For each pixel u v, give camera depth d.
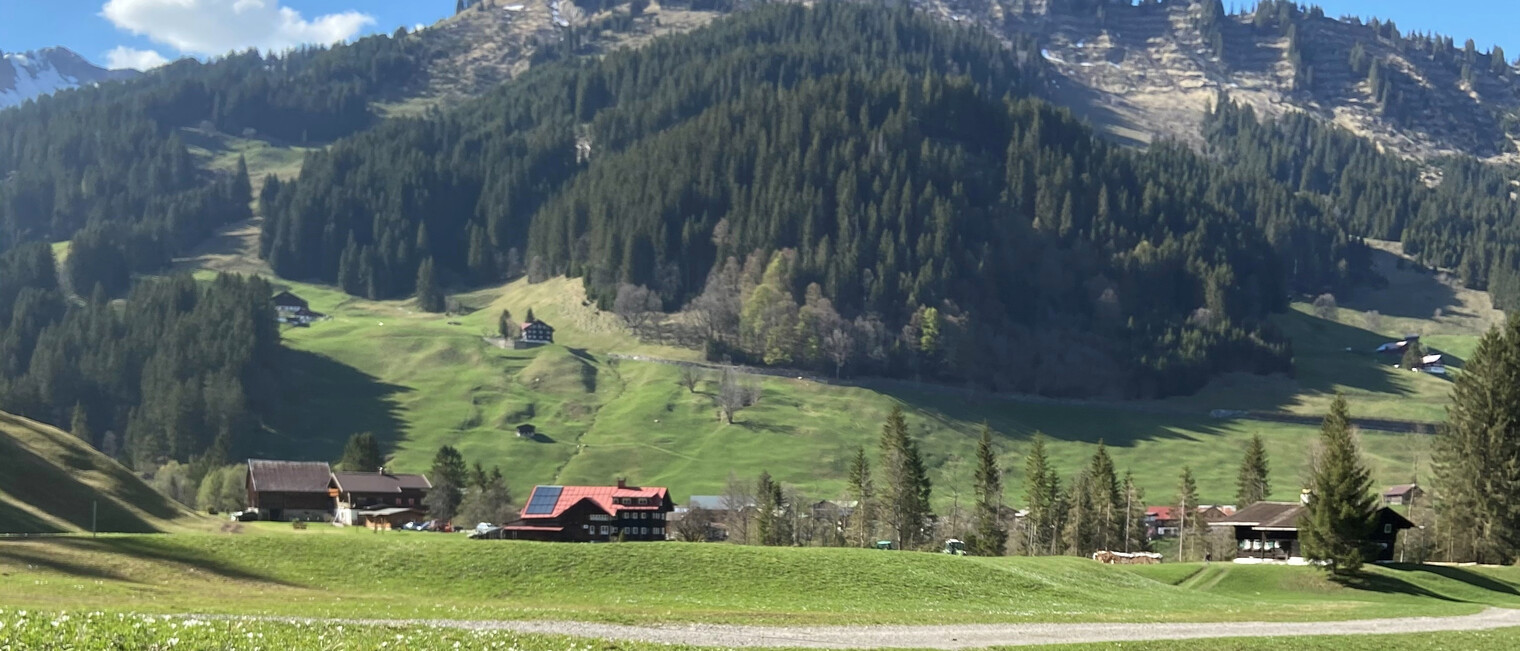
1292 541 141.38
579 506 179.38
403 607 74.69
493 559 95.31
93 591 72.88
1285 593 120.12
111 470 132.62
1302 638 78.19
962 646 68.50
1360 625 89.88
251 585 85.19
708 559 98.75
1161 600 104.81
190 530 127.62
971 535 176.25
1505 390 144.62
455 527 194.12
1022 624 82.00
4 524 100.69
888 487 179.25
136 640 44.09
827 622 77.69
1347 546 121.44
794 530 185.62
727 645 64.56
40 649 41.19
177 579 84.56
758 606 86.88
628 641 61.41
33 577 75.75
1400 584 121.56
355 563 93.06
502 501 196.62
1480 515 144.75
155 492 135.75
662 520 183.38
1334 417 149.50
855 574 98.25
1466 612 103.00
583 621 71.38
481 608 76.44
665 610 80.06
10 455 120.88
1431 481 158.38
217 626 50.44
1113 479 176.88
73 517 114.94
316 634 50.81
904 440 177.25
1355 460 136.88
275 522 184.62
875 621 79.62
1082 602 99.00
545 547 98.88
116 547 89.50
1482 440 146.38
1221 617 92.00
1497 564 144.50
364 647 48.88
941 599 94.25
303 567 91.38
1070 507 181.75
